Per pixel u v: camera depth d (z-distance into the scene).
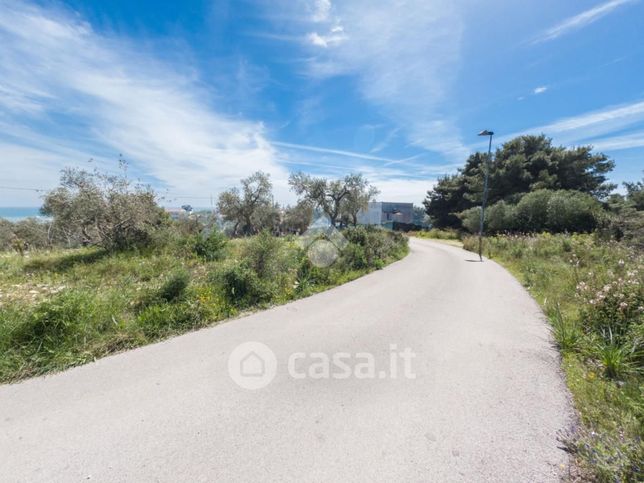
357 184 23.89
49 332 3.35
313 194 23.88
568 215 18.62
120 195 9.32
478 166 33.66
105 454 1.93
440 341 3.91
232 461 1.88
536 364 3.24
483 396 2.63
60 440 2.04
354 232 11.51
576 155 27.67
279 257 7.05
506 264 11.59
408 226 46.06
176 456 1.92
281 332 4.18
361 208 24.69
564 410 2.42
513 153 31.03
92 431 2.14
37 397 2.56
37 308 3.54
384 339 3.97
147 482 1.72
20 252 9.94
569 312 4.83
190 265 8.27
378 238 12.39
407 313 5.12
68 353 3.19
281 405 2.49
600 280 5.19
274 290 5.98
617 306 3.89
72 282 6.34
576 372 3.04
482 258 14.08
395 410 2.43
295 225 29.78
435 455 1.94
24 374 2.89
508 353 3.54
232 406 2.47
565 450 1.99
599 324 3.85
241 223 31.25
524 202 21.53
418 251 17.41
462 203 35.91
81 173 8.97
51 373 2.95
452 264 11.66
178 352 3.49
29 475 1.75
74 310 3.62
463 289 7.05
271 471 1.80
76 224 9.17
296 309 5.32
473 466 1.85
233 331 4.20
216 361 3.29
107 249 9.34
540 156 28.28
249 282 5.62
